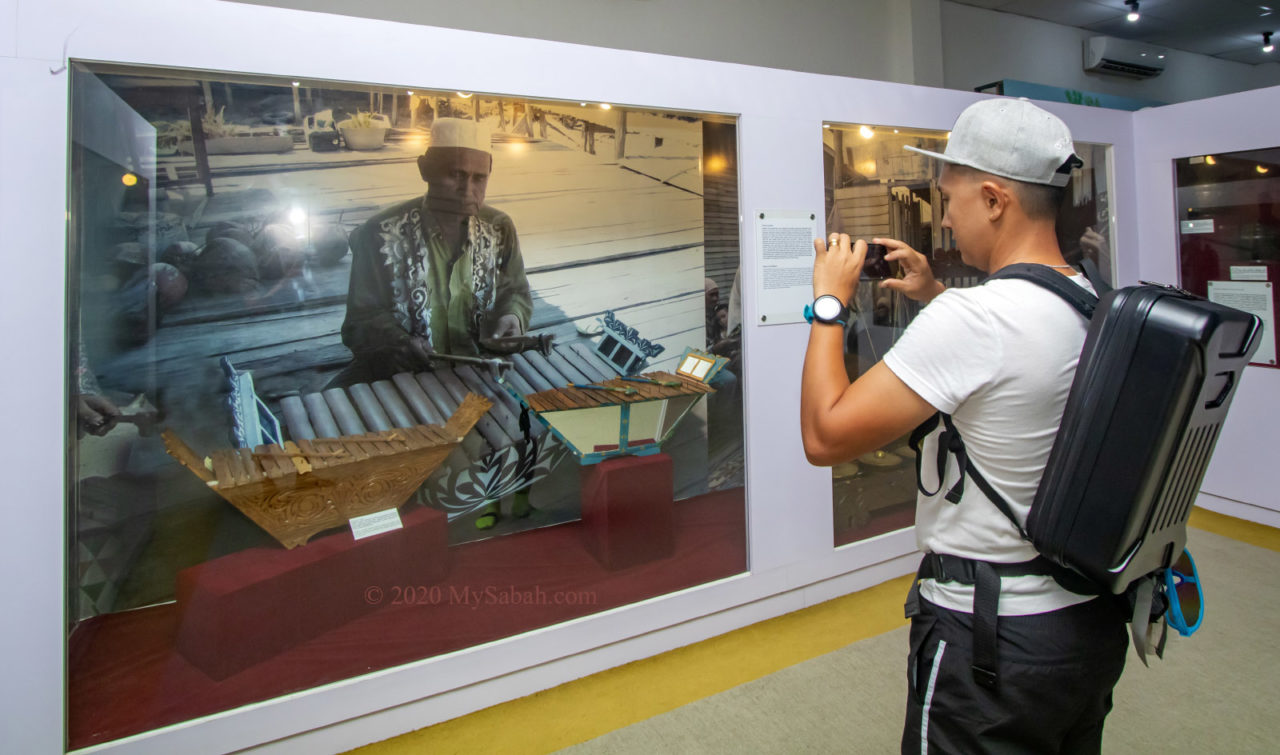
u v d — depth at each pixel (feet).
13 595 5.40
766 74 8.47
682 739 6.57
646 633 8.06
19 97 5.29
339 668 6.68
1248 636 8.05
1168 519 2.98
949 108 9.95
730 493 8.85
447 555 7.77
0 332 5.31
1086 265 3.44
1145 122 12.12
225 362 7.12
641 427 8.80
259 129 7.06
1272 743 6.22
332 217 7.63
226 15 5.81
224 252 7.05
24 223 5.35
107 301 6.07
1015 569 3.16
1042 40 24.70
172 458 6.68
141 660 6.26
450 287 8.36
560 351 9.02
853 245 3.76
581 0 14.35
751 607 8.80
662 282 9.05
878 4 18.78
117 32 5.50
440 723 6.95
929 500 3.54
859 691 7.27
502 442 8.44
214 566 6.58
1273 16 25.17
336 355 7.79
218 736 5.99
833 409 3.24
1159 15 24.70
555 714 7.04
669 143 8.87
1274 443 11.25
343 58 6.23
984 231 3.41
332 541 7.07
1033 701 3.09
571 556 8.47
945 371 3.03
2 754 5.42
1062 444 2.89
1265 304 11.00
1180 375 2.59
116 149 6.06
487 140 8.37
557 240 8.90
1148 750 6.18
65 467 5.58
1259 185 10.84
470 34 6.75
